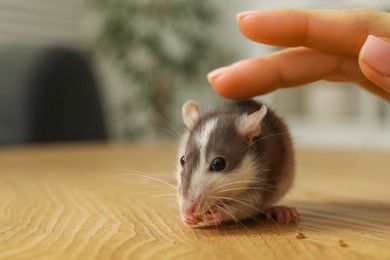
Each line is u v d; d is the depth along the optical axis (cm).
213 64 106
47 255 20
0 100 72
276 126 31
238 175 28
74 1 114
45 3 110
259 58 30
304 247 21
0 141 69
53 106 72
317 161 52
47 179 38
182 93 111
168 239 22
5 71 73
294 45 27
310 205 29
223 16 112
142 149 64
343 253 21
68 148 65
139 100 109
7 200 30
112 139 117
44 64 72
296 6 95
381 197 32
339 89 97
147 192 32
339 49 27
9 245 21
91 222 25
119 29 104
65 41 113
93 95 77
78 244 22
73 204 29
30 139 71
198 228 25
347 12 26
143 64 108
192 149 29
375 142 93
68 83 73
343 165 48
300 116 99
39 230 24
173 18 106
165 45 108
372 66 24
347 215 27
